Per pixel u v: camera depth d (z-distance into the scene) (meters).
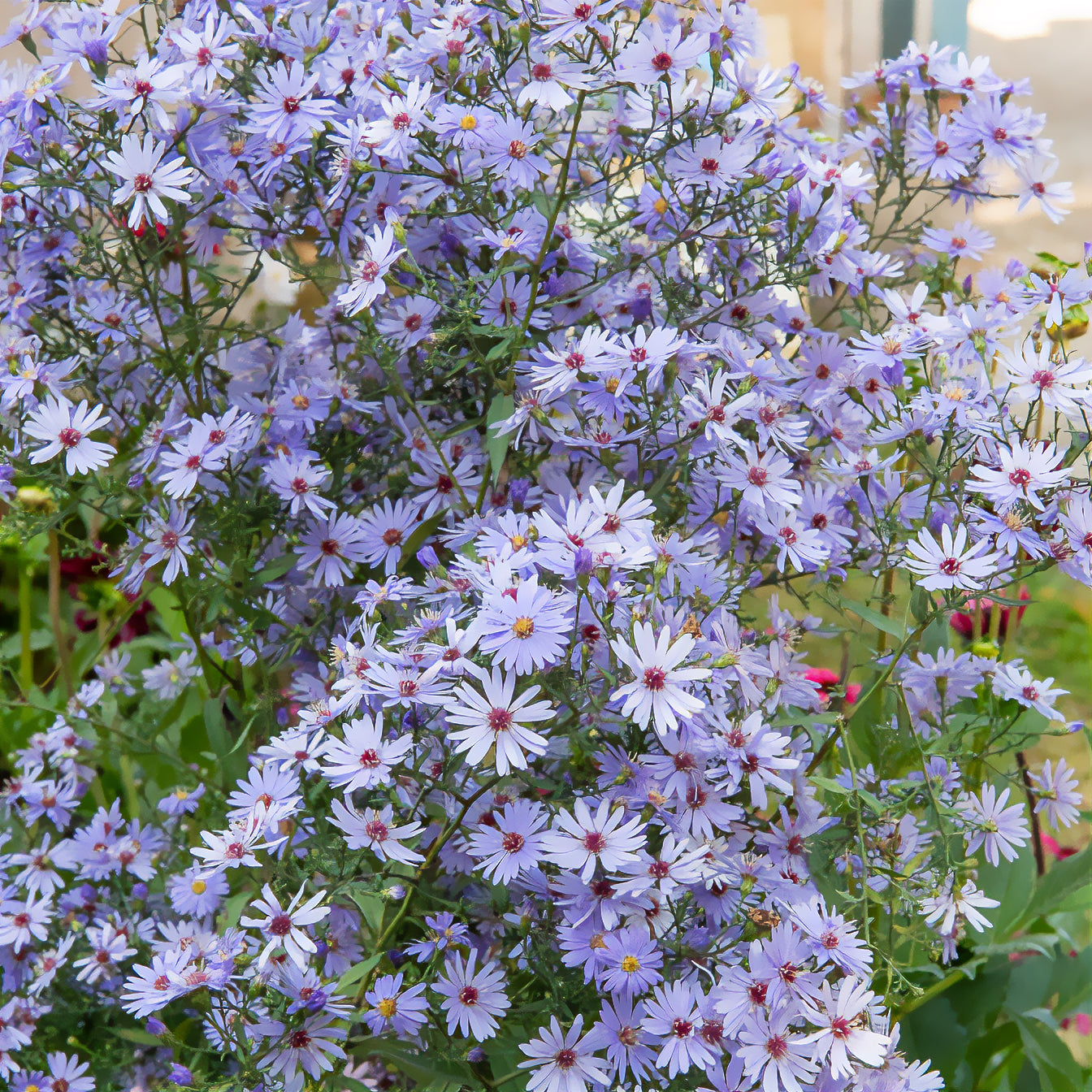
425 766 0.81
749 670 0.81
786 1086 0.76
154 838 0.90
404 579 0.82
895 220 0.91
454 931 0.80
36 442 0.86
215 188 0.86
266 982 0.77
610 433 0.83
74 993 0.88
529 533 0.80
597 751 0.80
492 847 0.78
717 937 0.79
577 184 0.85
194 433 0.84
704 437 0.83
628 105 0.87
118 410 0.90
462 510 0.85
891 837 0.83
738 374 0.82
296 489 0.85
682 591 0.81
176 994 0.78
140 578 0.86
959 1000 0.88
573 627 0.78
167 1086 0.83
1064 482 0.80
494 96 0.84
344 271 0.87
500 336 0.83
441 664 0.78
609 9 0.81
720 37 0.85
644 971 0.77
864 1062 0.76
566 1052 0.78
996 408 0.82
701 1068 0.77
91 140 0.85
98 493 0.86
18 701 0.93
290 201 0.89
